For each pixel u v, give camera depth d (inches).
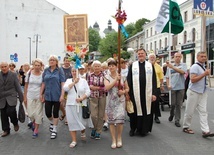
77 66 231.5
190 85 262.7
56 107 257.8
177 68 296.4
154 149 221.9
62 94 240.5
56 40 1879.9
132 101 262.1
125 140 249.0
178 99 300.8
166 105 468.4
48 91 255.4
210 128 292.4
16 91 271.6
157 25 364.5
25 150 222.2
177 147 226.5
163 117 355.3
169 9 348.2
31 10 1818.4
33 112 261.4
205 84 259.1
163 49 1697.8
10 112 265.9
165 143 237.9
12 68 385.4
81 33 418.0
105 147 228.8
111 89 228.8
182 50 1471.5
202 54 256.4
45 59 1856.5
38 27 1840.6
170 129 287.9
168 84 306.2
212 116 362.9
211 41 1200.2
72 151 219.0
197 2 283.6
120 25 225.9
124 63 334.3
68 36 420.5
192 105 262.7
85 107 232.5
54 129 259.3
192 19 1376.7
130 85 263.3
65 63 316.2
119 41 229.3
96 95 249.6
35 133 261.9
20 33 1798.7
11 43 1780.3
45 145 235.6
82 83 232.1
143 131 260.2
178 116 302.8
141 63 265.3
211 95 656.4
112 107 227.8
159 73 319.9
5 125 267.0
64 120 335.0
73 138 233.1
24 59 1808.6
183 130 277.6
